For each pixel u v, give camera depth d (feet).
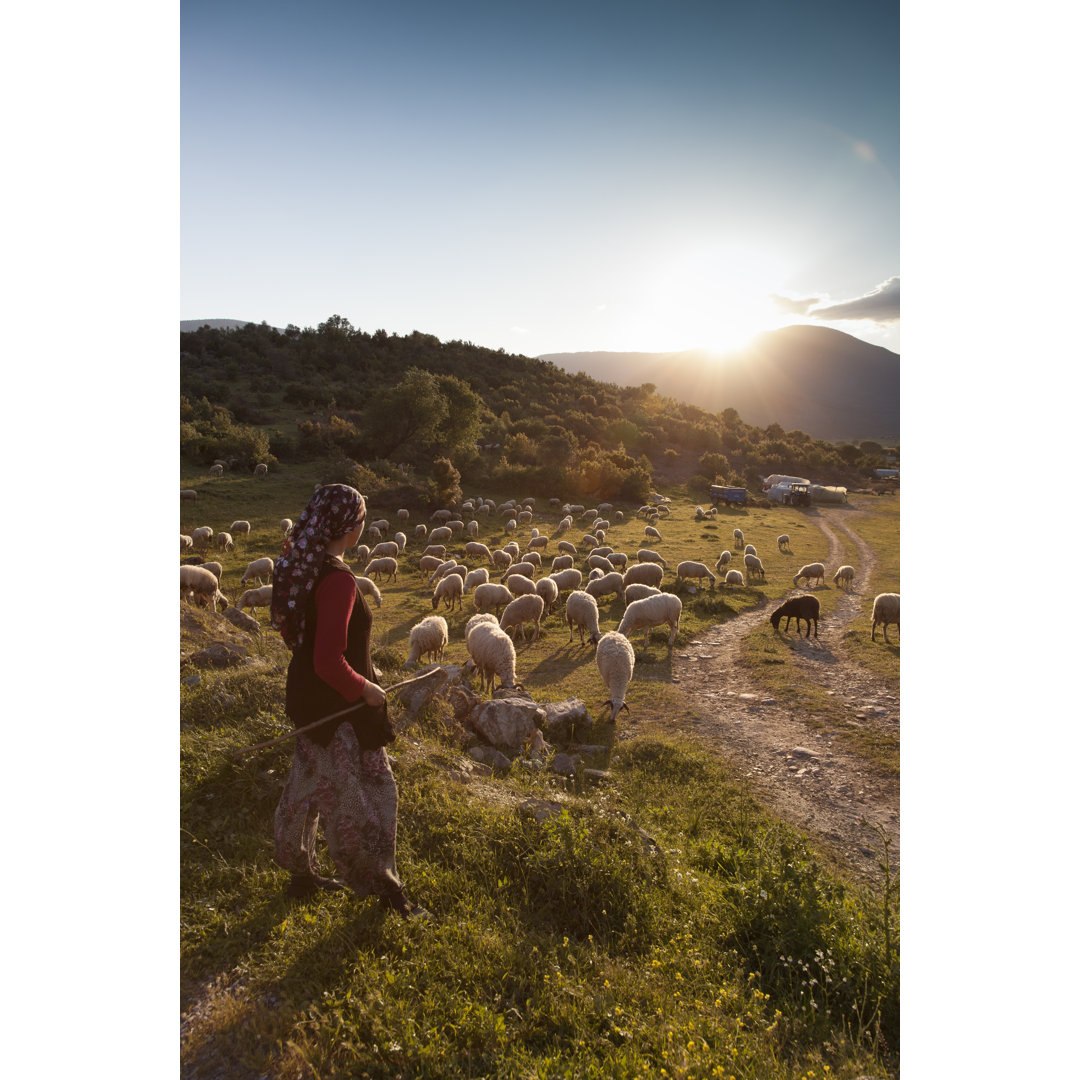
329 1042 7.79
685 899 13.15
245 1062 7.59
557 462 170.81
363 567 86.79
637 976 10.10
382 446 164.04
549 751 25.90
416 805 13.52
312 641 9.33
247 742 13.93
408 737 19.90
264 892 10.53
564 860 12.14
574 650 49.93
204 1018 8.14
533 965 9.61
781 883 13.73
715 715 35.53
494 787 17.28
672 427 258.16
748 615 64.08
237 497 120.67
